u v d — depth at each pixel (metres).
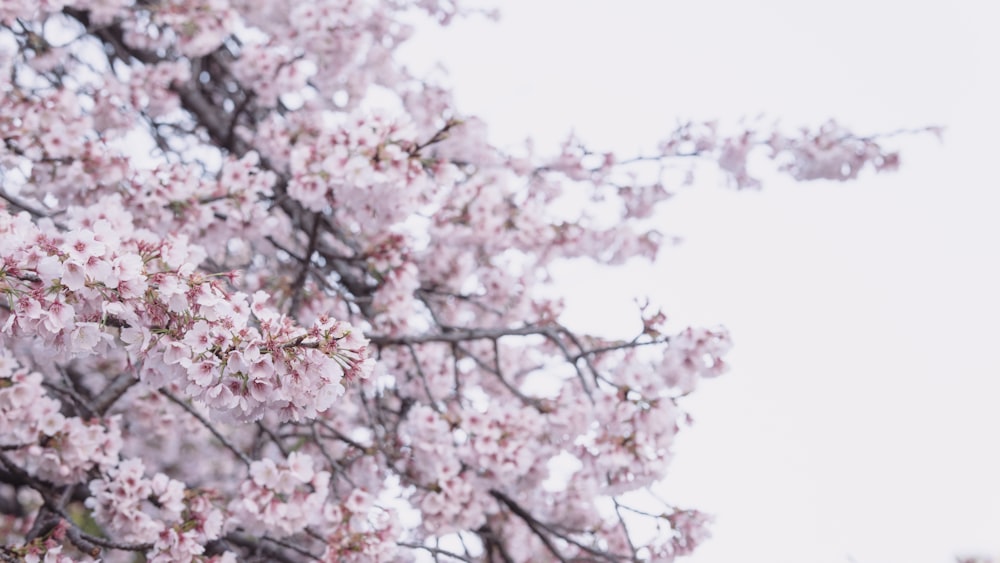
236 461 6.84
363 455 5.20
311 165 4.43
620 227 6.16
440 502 4.71
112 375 6.32
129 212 4.19
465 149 6.28
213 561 3.71
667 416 4.37
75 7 5.82
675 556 4.63
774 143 6.03
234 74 6.05
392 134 4.16
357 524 4.26
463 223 5.57
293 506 4.12
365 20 6.72
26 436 3.89
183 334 2.43
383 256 4.94
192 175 4.48
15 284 2.34
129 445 5.96
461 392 6.18
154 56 6.37
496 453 4.70
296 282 5.11
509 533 5.96
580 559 5.16
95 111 5.46
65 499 3.96
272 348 2.37
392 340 5.10
